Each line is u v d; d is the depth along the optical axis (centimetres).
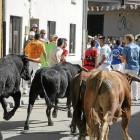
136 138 1048
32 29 2058
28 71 1223
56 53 1439
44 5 2381
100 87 820
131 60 1686
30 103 1147
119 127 1182
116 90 823
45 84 1121
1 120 1272
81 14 3044
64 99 1752
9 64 1125
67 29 2778
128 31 4331
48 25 2478
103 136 775
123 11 4262
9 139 1017
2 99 1196
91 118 806
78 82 946
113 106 804
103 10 4025
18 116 1341
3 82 1073
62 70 1182
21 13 2097
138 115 1387
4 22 1889
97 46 2166
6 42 1942
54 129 1147
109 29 4234
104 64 1584
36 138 1034
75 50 2959
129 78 972
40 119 1295
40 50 1706
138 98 1808
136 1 3759
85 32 3106
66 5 2730
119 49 1833
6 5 1906
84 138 926
